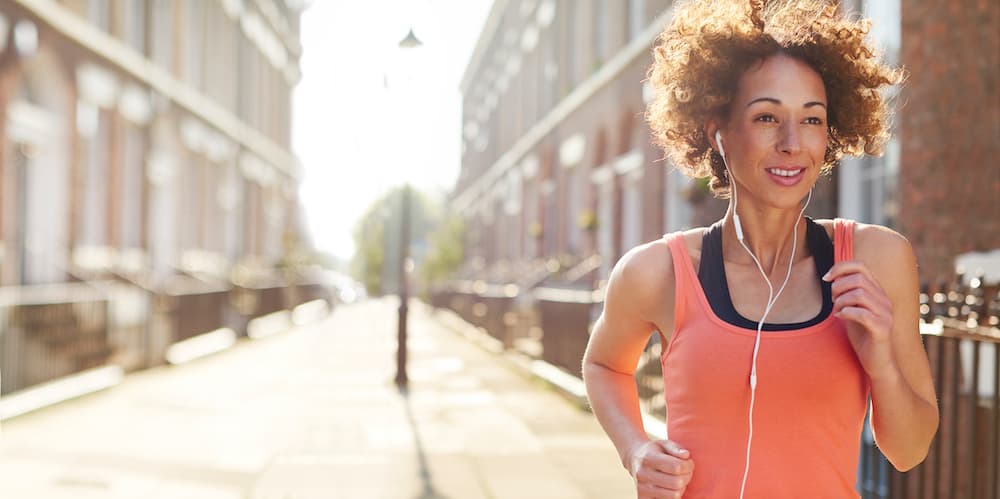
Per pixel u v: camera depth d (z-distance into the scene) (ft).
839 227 5.45
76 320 35.96
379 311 125.80
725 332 5.22
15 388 30.60
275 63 124.57
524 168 89.51
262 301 74.43
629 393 6.06
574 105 65.77
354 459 22.25
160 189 73.61
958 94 17.70
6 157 46.60
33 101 52.42
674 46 6.11
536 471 20.88
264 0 112.47
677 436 5.35
